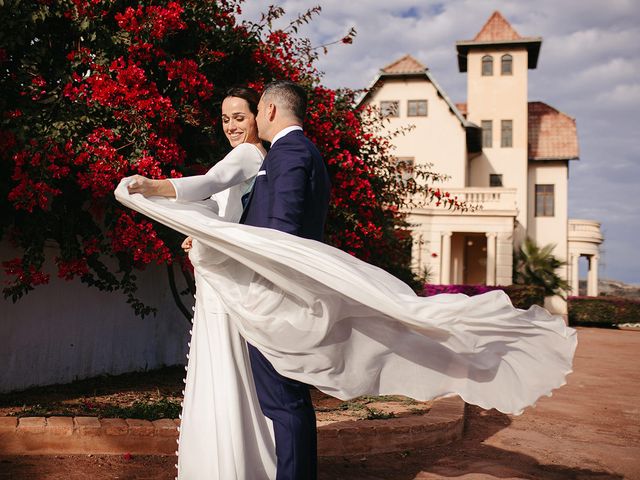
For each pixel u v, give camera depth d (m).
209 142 6.11
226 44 6.29
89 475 3.37
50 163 4.66
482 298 2.71
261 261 2.66
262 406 2.79
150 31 5.27
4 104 4.66
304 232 2.83
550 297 27.27
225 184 2.92
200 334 2.91
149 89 5.25
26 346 5.49
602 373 10.72
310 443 2.77
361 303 2.73
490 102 30.41
